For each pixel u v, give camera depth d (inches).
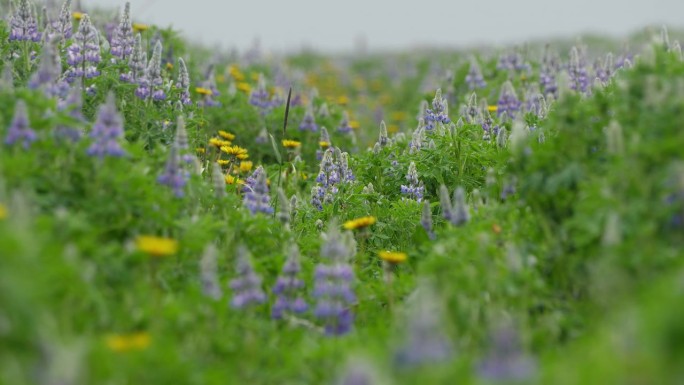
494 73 641.0
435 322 185.3
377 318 263.4
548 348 235.0
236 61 791.1
